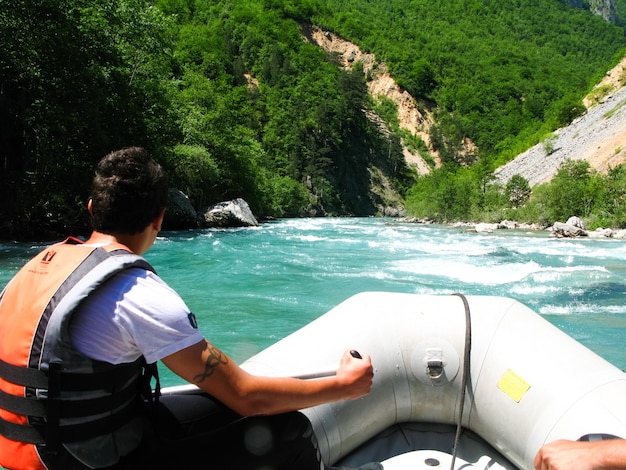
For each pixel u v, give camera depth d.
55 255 1.45
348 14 142.25
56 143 16.98
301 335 2.59
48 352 1.31
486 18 183.25
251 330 5.64
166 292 1.43
